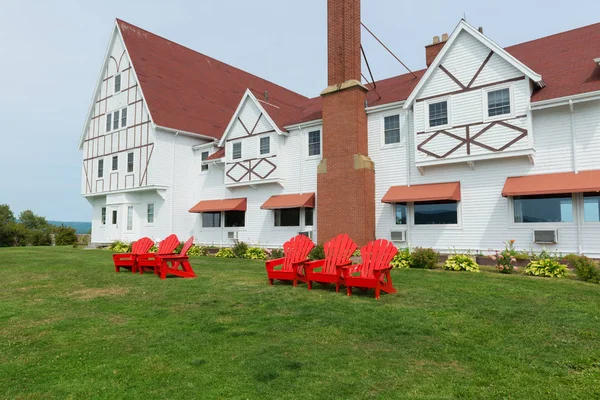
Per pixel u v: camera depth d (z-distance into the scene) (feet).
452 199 45.75
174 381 13.60
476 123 44.91
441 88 47.80
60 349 17.01
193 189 80.94
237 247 60.64
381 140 54.65
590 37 48.85
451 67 47.19
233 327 19.83
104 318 22.03
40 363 15.40
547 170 41.75
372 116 55.83
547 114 42.11
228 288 30.32
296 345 16.93
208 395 12.52
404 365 14.67
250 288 30.14
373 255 28.22
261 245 67.36
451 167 48.47
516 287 28.55
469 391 12.46
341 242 30.22
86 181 92.73
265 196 67.67
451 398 12.09
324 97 57.06
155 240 77.61
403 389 12.71
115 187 83.71
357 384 13.09
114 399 12.39
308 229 61.11
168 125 76.95
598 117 39.29
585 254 39.37
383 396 12.25
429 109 48.83
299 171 63.10
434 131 48.01
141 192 81.71
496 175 45.03
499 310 21.97
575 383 12.92
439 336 17.84
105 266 46.60
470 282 30.86
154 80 82.79
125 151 82.17
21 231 121.19
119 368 14.79
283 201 62.44
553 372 13.80
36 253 68.59
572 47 48.62
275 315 21.94
